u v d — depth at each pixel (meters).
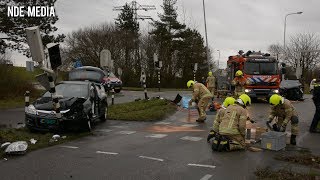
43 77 11.09
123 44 58.62
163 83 54.72
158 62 25.55
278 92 24.00
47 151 9.27
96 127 13.44
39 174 7.26
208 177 7.20
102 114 14.75
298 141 11.23
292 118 10.66
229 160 8.59
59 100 12.11
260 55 24.72
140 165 8.03
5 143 9.30
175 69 58.66
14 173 7.31
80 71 26.91
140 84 49.94
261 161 8.54
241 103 9.85
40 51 10.73
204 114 14.90
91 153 9.11
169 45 57.88
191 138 11.32
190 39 58.75
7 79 24.11
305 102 26.22
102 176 7.18
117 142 10.57
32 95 24.69
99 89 14.91
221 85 29.05
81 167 7.80
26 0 25.31
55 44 11.02
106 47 58.81
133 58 57.84
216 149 9.49
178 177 7.18
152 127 13.53
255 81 23.89
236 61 25.16
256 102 25.09
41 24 26.22
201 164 8.19
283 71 24.55
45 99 12.41
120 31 60.88
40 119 11.50
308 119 16.53
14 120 14.97
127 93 33.81
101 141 10.70
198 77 57.44
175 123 14.64
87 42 60.75
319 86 12.73
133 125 14.01
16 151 8.75
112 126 13.72
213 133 10.38
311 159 8.67
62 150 9.41
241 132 9.59
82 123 11.81
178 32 58.84
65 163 8.12
